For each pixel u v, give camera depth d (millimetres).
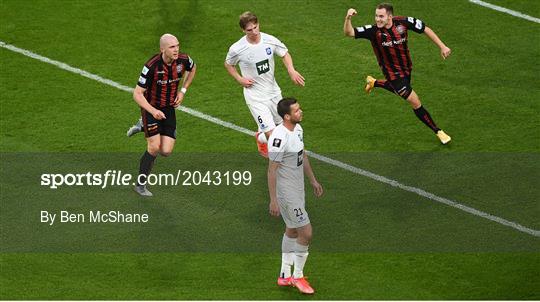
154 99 53938
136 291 48000
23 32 70312
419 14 71375
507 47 67938
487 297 47406
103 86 65062
